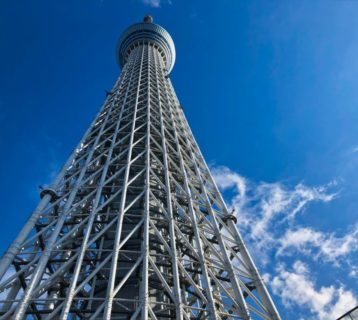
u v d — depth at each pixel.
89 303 23.95
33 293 20.23
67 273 26.27
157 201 29.94
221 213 34.97
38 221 29.56
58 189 33.12
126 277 21.28
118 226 25.25
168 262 27.59
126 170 32.66
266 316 24.06
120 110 52.72
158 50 110.88
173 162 37.56
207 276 23.69
